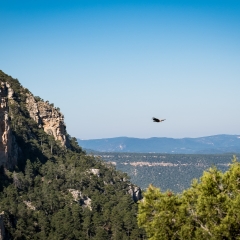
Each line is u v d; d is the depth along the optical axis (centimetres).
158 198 5925
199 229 5369
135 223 17350
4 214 14700
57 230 15788
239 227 5141
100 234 16212
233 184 5478
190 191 5950
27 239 14812
